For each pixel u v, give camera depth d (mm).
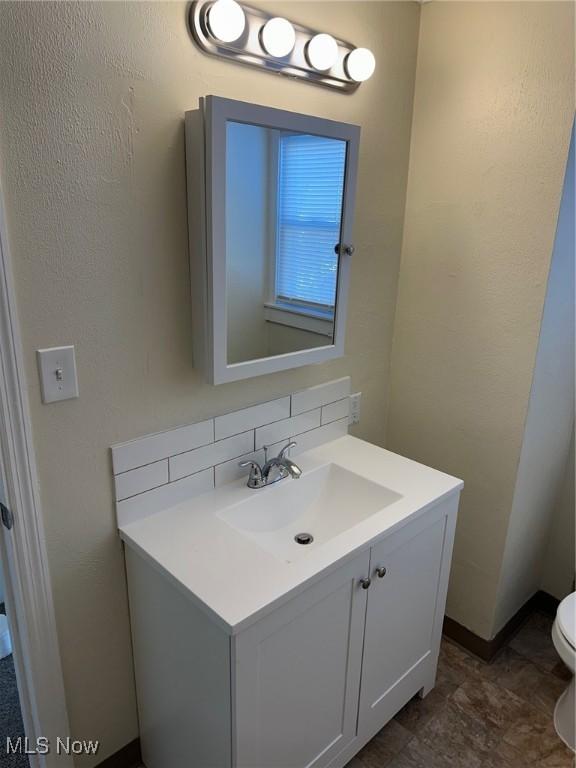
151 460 1388
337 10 1480
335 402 1873
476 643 2049
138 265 1248
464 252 1782
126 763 1604
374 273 1881
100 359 1238
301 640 1258
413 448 2117
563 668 2004
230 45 1252
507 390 1772
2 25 961
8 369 1093
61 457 1230
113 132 1139
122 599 1447
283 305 1468
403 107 1776
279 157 1338
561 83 1477
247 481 1600
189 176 1256
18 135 1018
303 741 1384
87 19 1055
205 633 1170
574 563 2174
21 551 1222
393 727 1765
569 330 1834
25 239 1069
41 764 1425
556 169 1528
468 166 1714
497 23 1563
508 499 1850
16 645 1349
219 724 1219
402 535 1468
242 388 1558
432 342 1949
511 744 1715
